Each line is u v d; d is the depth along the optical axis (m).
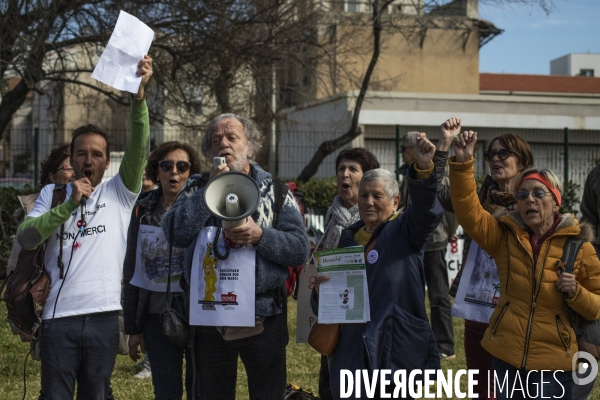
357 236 4.28
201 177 4.05
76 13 13.72
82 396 3.97
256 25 15.04
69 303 3.90
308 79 17.00
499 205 4.74
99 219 4.02
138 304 4.39
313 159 15.91
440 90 29.11
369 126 21.39
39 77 13.66
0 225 12.27
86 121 20.56
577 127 22.97
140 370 6.77
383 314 3.88
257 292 3.81
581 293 3.75
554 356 3.81
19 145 14.49
